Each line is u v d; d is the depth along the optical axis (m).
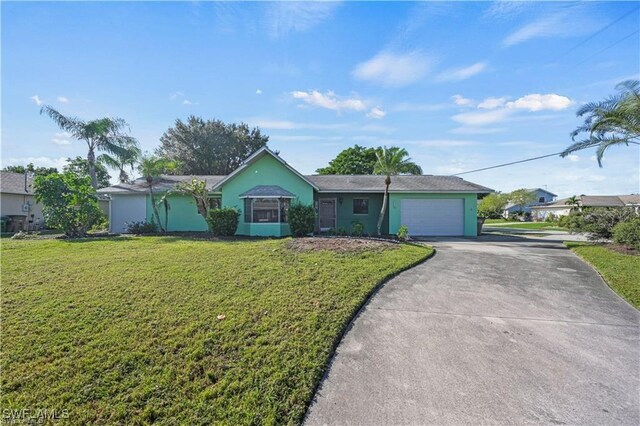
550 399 3.15
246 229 16.38
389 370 3.68
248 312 5.10
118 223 18.45
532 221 41.88
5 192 21.16
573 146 13.20
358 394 3.26
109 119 19.70
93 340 4.23
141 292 5.98
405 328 4.79
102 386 3.37
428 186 17.97
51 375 3.53
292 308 5.28
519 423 2.83
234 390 3.30
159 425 2.87
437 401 3.13
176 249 10.41
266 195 15.89
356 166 38.03
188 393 3.27
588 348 4.20
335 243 10.96
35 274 7.26
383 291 6.49
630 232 10.89
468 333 4.63
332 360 3.91
